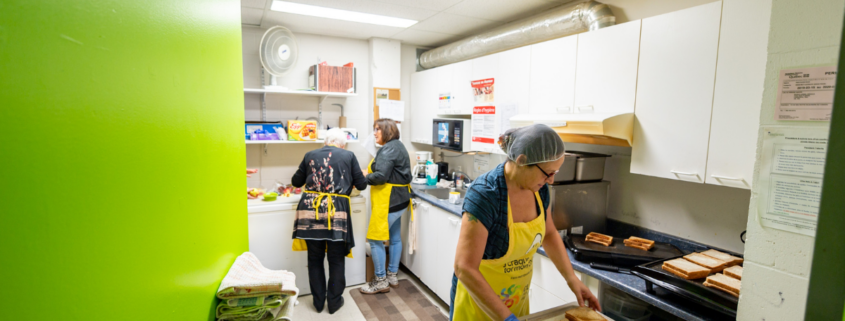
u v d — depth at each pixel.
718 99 1.43
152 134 0.67
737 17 1.35
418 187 3.34
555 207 1.95
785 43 0.95
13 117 0.40
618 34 1.79
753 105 1.32
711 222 1.81
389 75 3.69
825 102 0.89
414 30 3.29
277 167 3.44
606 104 1.87
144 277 0.65
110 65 0.55
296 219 2.59
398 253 3.12
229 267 1.14
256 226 2.68
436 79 3.39
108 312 0.56
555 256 1.52
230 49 1.16
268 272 1.16
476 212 1.24
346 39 3.61
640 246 1.72
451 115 3.31
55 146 0.45
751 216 1.06
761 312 1.05
